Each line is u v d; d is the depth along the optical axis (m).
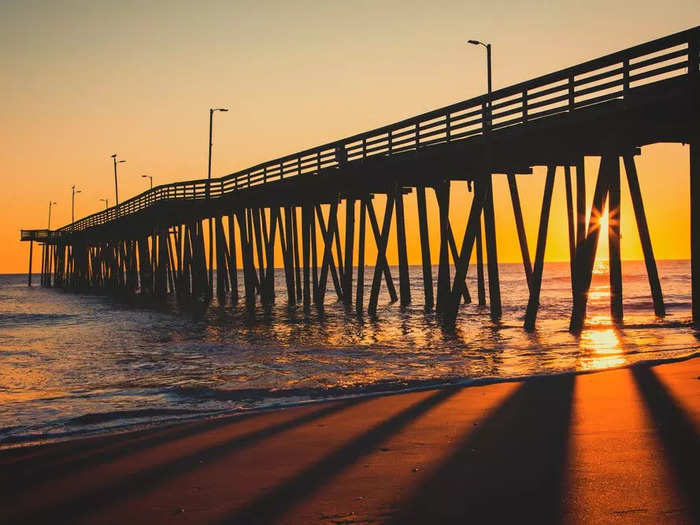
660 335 16.81
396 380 12.07
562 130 17.16
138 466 6.94
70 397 11.82
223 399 11.02
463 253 20.59
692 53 14.15
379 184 26.56
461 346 17.00
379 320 25.39
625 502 5.18
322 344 18.92
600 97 15.91
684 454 6.25
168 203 41.38
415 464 6.50
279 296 47.47
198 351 18.39
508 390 9.95
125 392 12.20
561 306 32.44
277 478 6.32
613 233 17.80
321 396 10.85
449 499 5.48
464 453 6.75
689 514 4.90
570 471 5.96
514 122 18.20
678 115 15.78
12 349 19.89
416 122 21.80
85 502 5.92
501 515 5.08
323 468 6.55
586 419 7.82
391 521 5.12
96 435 8.66
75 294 65.88
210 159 37.91
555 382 10.41
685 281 65.94
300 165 28.84
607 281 73.31
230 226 40.12
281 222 34.94
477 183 20.66
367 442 7.42
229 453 7.28
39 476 6.71
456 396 9.70
